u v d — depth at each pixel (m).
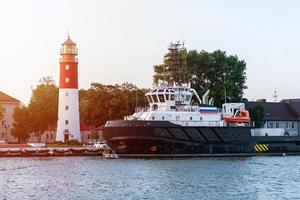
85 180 101.06
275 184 97.81
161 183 96.88
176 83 164.25
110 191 87.31
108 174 110.19
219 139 151.88
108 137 145.62
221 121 153.75
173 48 175.38
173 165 127.50
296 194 86.00
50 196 82.25
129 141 143.62
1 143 194.38
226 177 106.44
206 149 150.50
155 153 145.88
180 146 147.38
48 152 156.62
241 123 157.50
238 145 154.38
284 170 120.69
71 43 189.62
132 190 88.38
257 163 136.25
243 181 101.06
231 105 159.38
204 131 150.00
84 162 136.88
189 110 151.25
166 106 152.25
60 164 132.00
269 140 162.25
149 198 80.56
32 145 172.00
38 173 112.81
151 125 143.75
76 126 189.00
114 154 146.75
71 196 82.25
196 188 91.06
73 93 188.88
